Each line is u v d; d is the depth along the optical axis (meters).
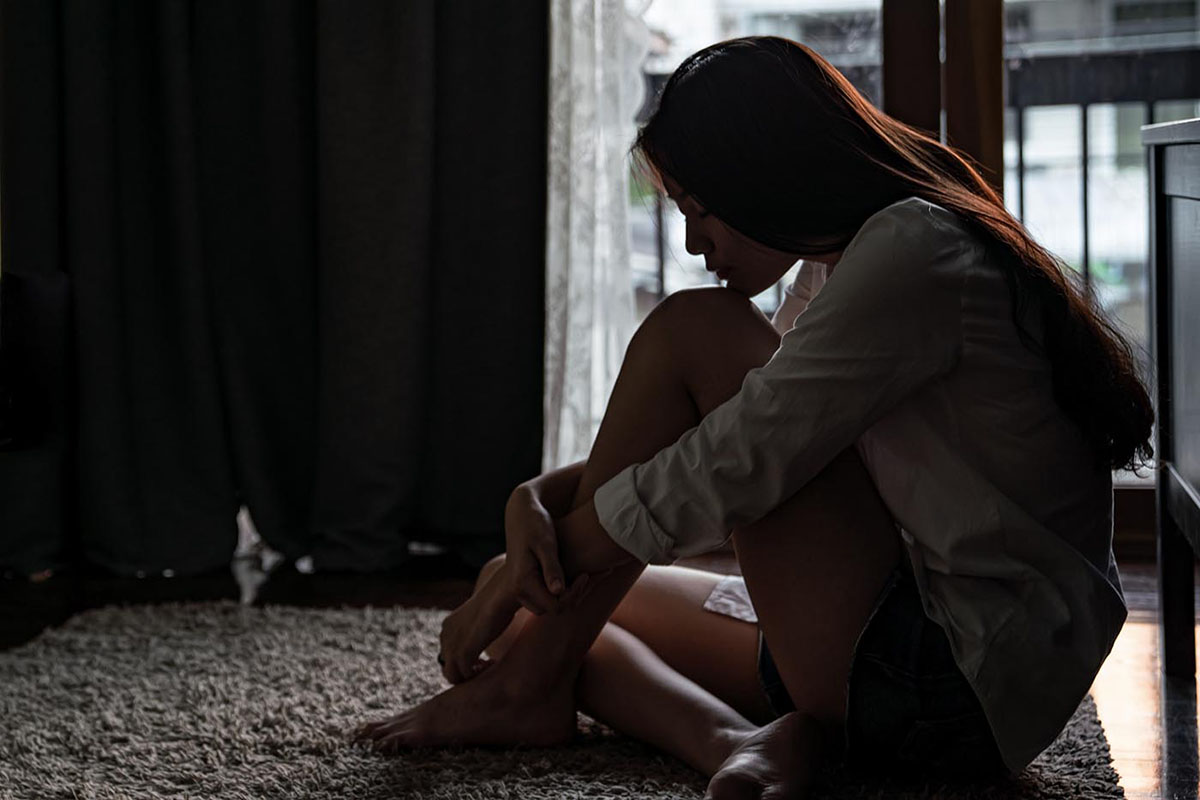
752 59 1.16
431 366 2.48
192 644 1.91
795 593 1.21
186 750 1.47
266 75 2.41
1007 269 1.13
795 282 1.52
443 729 1.43
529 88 2.38
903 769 1.32
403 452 2.44
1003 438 1.15
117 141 2.43
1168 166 1.66
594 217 2.36
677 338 1.26
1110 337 1.19
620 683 1.41
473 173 2.42
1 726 1.56
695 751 1.33
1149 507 2.50
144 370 2.46
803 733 1.21
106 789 1.35
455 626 1.38
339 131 2.38
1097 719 1.55
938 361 1.12
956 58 2.23
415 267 2.40
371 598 2.24
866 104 1.19
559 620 1.39
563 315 2.37
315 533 2.47
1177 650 1.74
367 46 2.37
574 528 1.25
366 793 1.32
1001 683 1.15
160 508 2.46
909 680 1.19
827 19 2.64
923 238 1.10
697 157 1.15
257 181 2.46
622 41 2.36
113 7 2.40
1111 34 2.76
